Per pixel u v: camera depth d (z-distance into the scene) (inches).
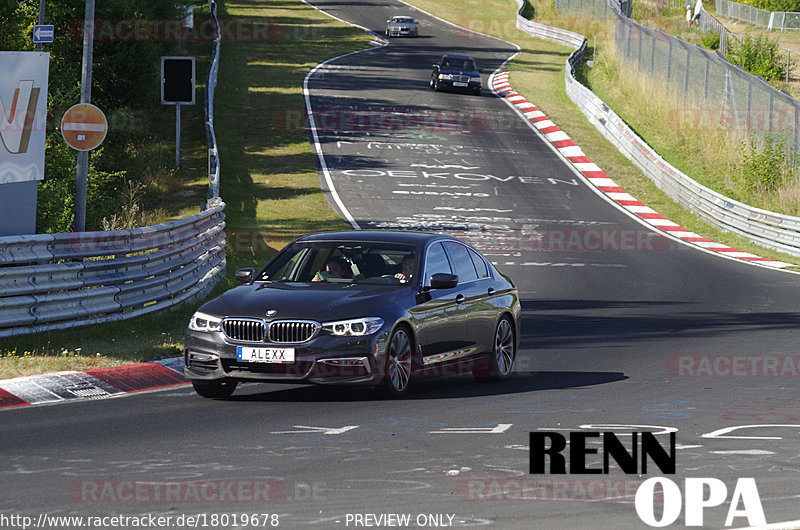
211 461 1112.2
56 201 3553.2
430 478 1038.4
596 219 4940.9
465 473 1061.8
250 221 4313.5
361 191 5172.2
